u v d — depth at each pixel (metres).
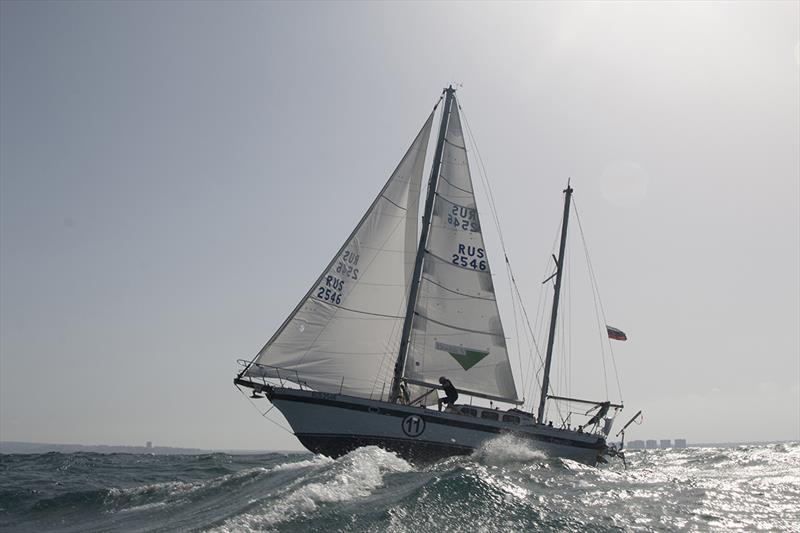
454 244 30.16
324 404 25.72
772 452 60.41
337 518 11.73
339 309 27.70
